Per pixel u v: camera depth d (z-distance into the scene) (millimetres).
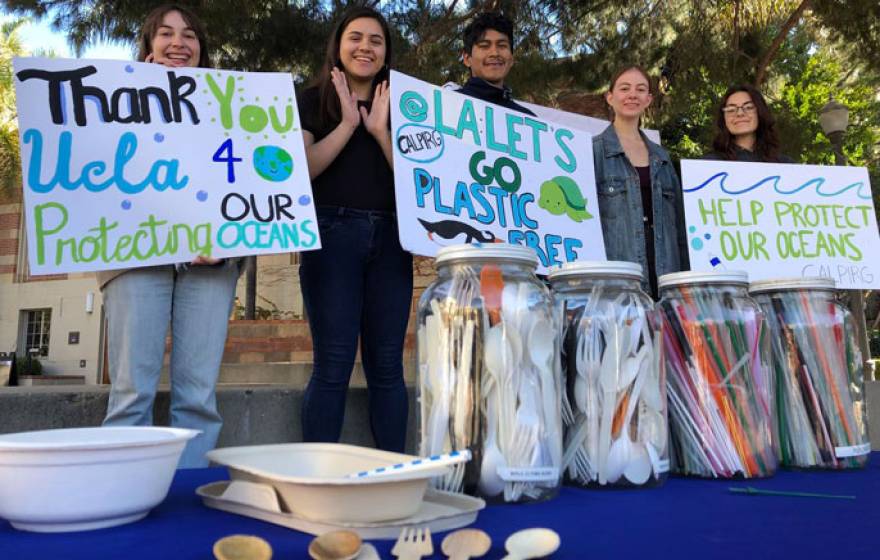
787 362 1277
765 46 6586
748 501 925
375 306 2217
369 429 2697
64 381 12430
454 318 978
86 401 2416
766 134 2760
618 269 1095
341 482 691
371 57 2275
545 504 911
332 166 2209
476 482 915
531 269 1058
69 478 708
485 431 934
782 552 645
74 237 1798
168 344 5434
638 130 2812
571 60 6586
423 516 747
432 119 2043
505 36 2734
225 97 2000
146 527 746
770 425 1174
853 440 1240
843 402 1253
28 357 13305
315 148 2148
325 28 5223
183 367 2037
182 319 2035
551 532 652
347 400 2666
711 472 1104
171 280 2018
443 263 1048
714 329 1148
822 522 782
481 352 956
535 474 910
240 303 10023
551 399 965
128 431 890
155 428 879
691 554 642
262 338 5930
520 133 2191
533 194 2154
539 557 629
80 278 13906
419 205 1950
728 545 676
